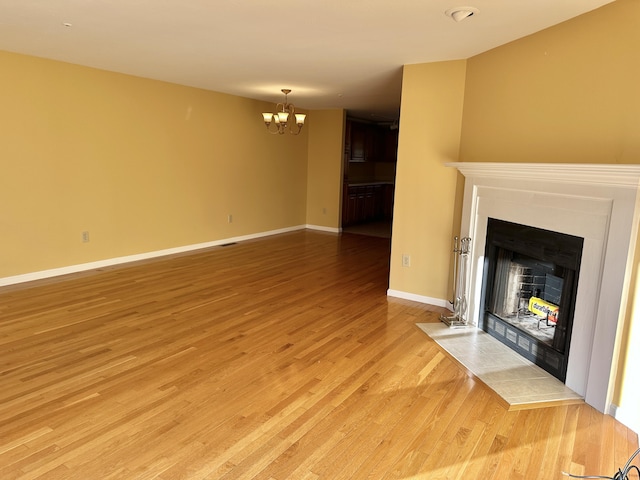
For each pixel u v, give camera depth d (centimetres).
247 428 231
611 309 248
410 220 449
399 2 266
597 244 259
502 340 348
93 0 279
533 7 269
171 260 593
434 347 340
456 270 407
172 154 609
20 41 388
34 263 477
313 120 858
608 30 262
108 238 546
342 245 731
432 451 218
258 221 778
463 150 409
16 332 342
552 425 242
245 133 723
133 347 323
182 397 259
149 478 193
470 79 396
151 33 350
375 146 1034
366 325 382
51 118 472
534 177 301
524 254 325
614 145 261
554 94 304
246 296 451
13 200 452
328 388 275
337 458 211
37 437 218
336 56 406
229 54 413
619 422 246
